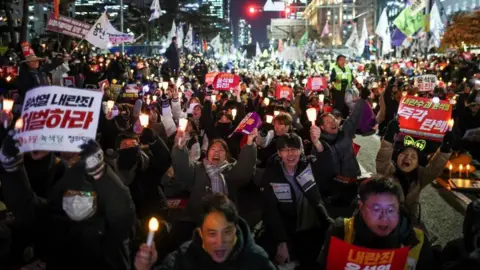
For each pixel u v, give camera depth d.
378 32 31.67
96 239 4.17
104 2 97.88
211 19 114.00
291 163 5.23
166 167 5.55
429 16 26.19
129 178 5.16
